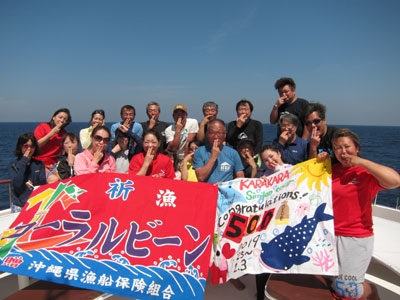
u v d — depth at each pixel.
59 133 3.69
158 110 4.07
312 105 2.71
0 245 2.10
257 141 3.57
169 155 3.79
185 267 1.98
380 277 2.69
